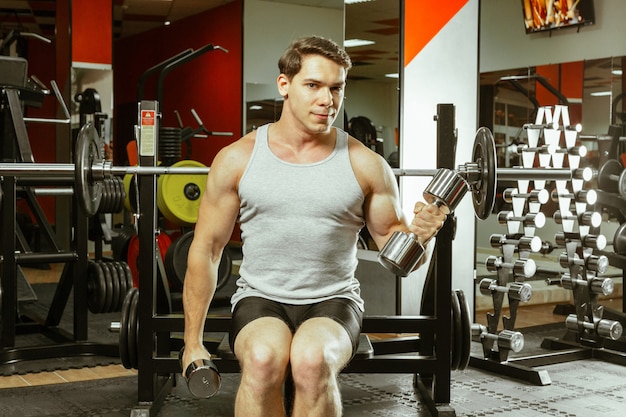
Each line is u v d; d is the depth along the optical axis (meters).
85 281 4.33
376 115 5.05
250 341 1.96
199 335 2.20
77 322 4.33
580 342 4.50
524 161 4.23
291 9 9.80
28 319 5.30
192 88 11.05
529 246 3.93
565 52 6.33
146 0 9.99
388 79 4.95
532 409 3.36
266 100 9.91
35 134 11.84
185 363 2.14
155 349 3.28
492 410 3.34
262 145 2.15
